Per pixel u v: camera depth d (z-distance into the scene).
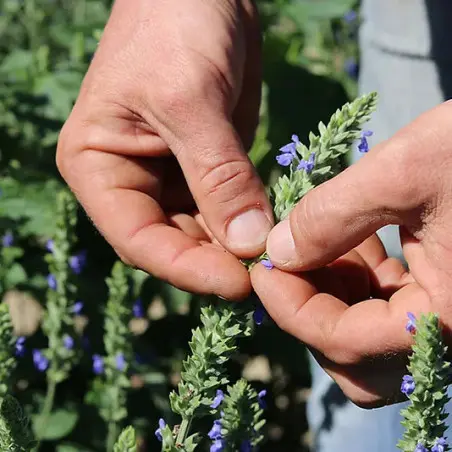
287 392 0.97
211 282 0.59
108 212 0.64
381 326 0.58
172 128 0.62
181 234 0.63
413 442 0.55
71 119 0.66
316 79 0.99
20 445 0.57
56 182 0.87
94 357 0.83
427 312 0.57
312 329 0.59
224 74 0.63
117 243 0.64
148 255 0.63
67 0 1.25
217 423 0.60
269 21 1.04
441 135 0.55
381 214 0.56
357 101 0.58
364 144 0.58
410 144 0.55
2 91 0.90
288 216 0.59
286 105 0.98
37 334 0.87
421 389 0.54
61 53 1.11
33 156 0.93
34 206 0.86
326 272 0.61
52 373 0.78
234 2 0.66
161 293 0.88
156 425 0.86
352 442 0.81
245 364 0.95
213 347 0.57
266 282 0.59
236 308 0.59
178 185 0.67
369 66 0.81
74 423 0.83
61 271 0.76
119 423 0.79
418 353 0.54
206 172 0.61
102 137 0.65
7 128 0.97
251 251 0.60
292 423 0.97
